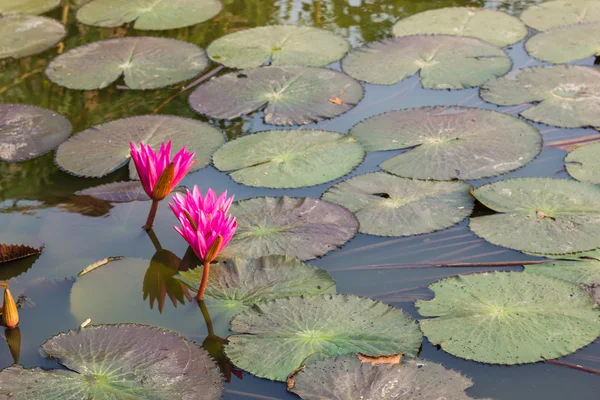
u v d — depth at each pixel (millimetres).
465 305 2102
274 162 2977
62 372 1834
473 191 2668
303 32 4320
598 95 3412
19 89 3777
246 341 1960
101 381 1794
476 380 1843
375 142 3111
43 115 3457
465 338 1967
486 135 3074
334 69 3840
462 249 2430
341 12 4715
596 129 3170
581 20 4309
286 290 2176
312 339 1944
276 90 3605
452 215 2570
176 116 3393
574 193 2641
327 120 3398
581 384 1825
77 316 2125
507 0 4746
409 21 4441
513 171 2854
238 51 4117
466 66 3793
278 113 3412
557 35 4113
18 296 2219
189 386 1801
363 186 2775
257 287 2201
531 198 2625
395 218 2570
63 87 3781
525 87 3535
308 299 2115
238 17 4664
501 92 3514
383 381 1773
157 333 1989
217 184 2879
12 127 3340
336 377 1795
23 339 2033
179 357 1900
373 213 2607
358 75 3785
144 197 2799
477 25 4309
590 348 1947
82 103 3625
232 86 3678
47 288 2256
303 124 3330
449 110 3312
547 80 3572
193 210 2115
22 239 2531
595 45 3967
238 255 2361
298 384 1786
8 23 4535
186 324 2080
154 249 2480
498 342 1945
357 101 3500
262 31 4352
